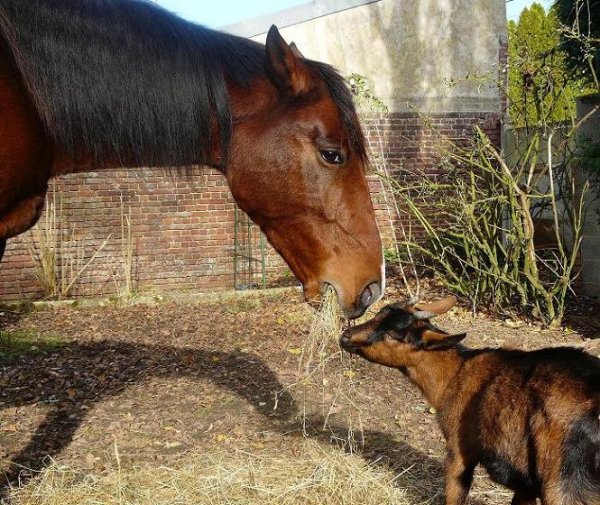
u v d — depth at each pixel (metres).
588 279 9.40
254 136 3.03
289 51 2.96
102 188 10.97
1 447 4.90
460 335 3.52
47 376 6.57
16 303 10.04
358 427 5.13
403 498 4.00
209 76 3.01
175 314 9.41
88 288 10.99
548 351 3.27
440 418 3.65
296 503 3.98
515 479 3.23
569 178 8.96
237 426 5.22
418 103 12.55
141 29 3.01
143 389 6.13
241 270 11.66
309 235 3.09
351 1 12.22
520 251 8.70
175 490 4.11
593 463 2.91
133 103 2.98
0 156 2.81
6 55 2.84
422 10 12.49
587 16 8.51
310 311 9.10
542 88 8.83
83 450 4.86
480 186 10.66
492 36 12.84
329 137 2.99
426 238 11.20
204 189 11.39
